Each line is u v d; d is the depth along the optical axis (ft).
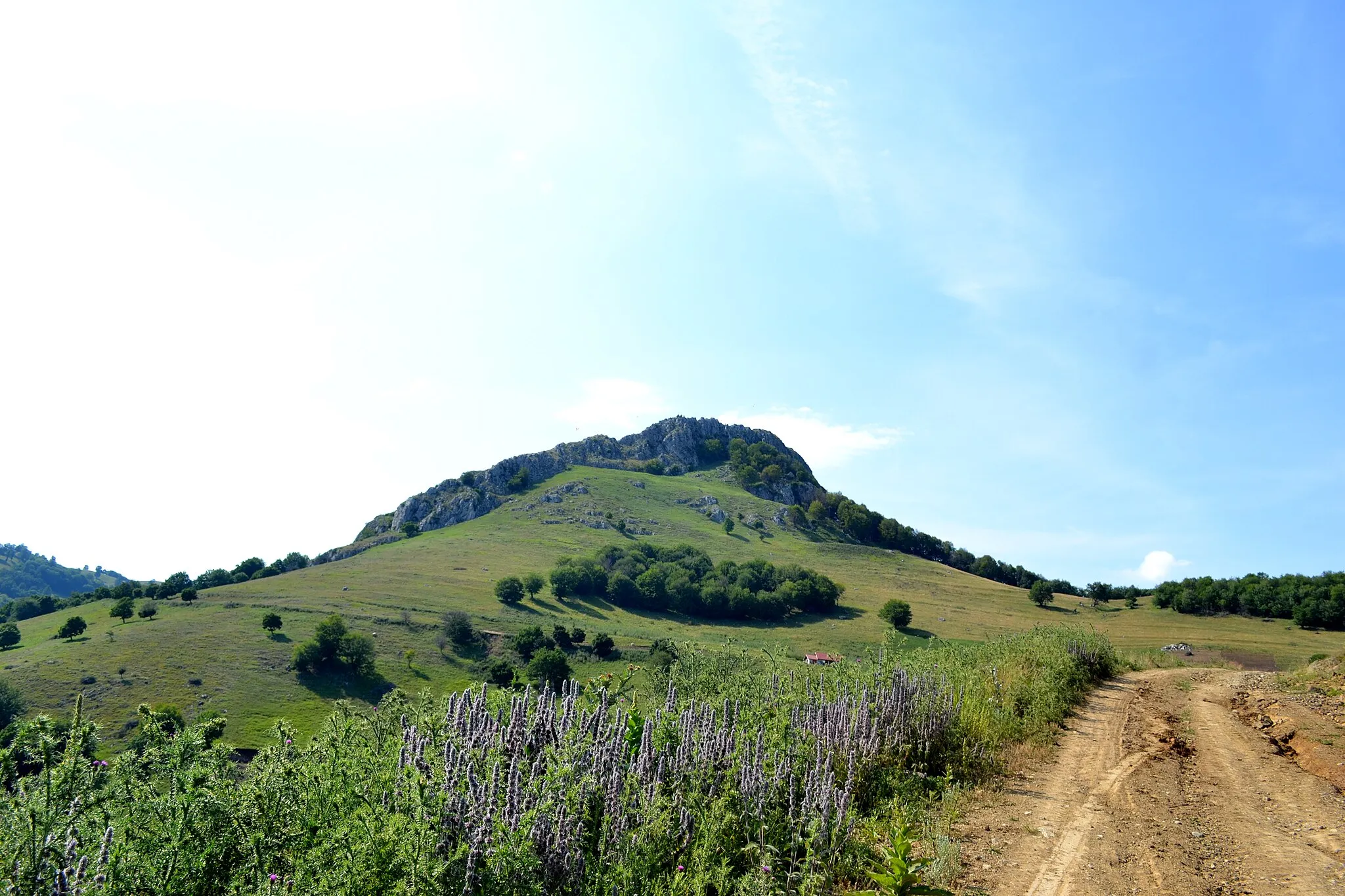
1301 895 21.42
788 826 22.77
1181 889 21.70
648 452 655.76
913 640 264.52
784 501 597.93
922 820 27.25
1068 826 27.32
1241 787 33.45
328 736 20.59
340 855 13.53
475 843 14.69
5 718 146.72
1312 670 62.85
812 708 32.22
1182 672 76.59
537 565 368.89
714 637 270.26
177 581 317.63
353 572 334.03
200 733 15.92
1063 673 58.29
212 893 14.17
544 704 21.43
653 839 18.85
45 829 12.87
